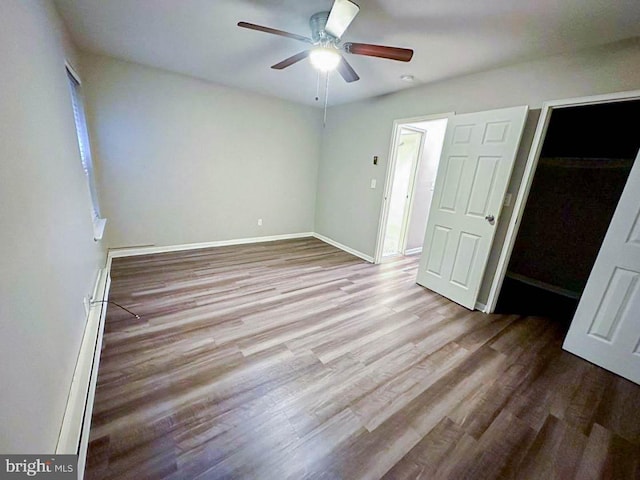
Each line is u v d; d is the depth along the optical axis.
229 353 1.94
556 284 3.50
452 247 2.97
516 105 2.42
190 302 2.59
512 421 1.54
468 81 2.73
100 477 1.13
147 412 1.44
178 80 3.48
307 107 4.65
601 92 1.96
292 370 1.83
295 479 1.18
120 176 3.38
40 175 1.20
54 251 1.29
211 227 4.23
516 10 1.63
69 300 1.48
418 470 1.26
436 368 1.94
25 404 0.87
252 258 3.92
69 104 2.01
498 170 2.52
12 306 0.83
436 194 3.11
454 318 2.65
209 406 1.51
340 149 4.55
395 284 3.37
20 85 1.07
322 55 1.88
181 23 2.11
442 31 1.93
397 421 1.50
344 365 1.91
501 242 2.65
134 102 3.27
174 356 1.87
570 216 3.35
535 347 2.25
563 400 1.71
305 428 1.42
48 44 1.58
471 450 1.36
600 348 2.04
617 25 1.67
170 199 3.79
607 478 1.27
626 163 2.95
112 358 1.81
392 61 2.50
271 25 2.08
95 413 1.41
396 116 3.55
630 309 1.91
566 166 3.35
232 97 3.92
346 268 3.81
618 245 1.96
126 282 2.90
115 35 2.37
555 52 2.11
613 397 1.76
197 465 1.21
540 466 1.31
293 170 4.81
